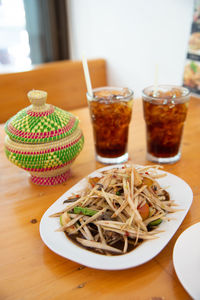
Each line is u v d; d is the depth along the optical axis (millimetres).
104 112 508
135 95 1138
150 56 994
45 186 503
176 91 546
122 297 302
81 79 1138
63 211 399
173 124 514
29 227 409
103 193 395
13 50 1727
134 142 643
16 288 316
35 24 1597
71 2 1432
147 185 419
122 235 364
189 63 837
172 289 310
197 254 321
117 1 1065
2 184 514
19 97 1025
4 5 1586
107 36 1202
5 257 359
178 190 441
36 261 352
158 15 902
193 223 405
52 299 302
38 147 447
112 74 1244
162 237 347
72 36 1547
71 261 350
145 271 332
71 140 466
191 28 797
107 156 554
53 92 1086
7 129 473
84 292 309
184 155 587
